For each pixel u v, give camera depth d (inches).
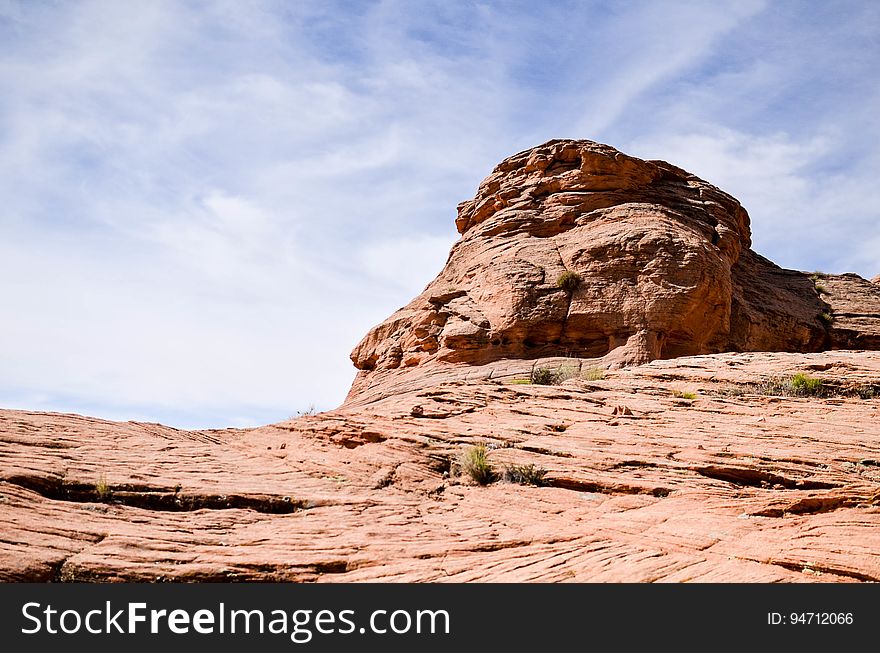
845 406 616.1
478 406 616.1
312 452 520.7
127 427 558.6
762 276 1788.9
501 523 389.4
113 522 358.3
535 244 1569.9
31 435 468.8
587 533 369.1
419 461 488.4
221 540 350.3
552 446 502.0
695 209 1636.3
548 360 1369.3
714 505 397.4
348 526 375.6
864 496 387.5
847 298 1737.2
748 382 709.9
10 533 325.1
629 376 756.0
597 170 1637.6
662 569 318.7
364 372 1795.0
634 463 470.9
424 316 1605.6
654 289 1373.0
